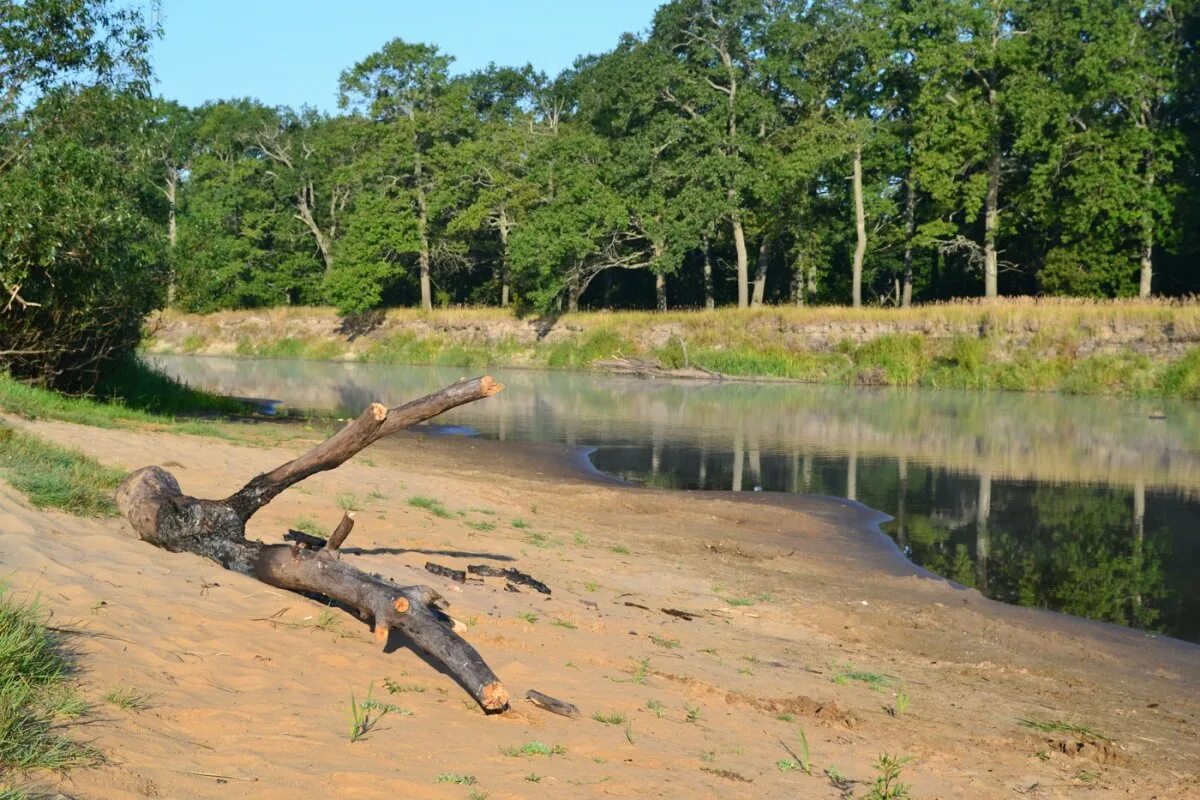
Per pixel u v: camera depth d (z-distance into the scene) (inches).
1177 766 262.5
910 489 757.9
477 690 223.5
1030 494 740.7
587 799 182.4
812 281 2501.2
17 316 784.9
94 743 167.5
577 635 311.3
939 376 1705.2
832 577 490.6
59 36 824.3
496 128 2539.4
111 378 970.7
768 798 197.6
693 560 499.5
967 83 2031.3
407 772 182.5
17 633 189.8
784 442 1008.2
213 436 727.1
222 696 205.3
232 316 2608.3
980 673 348.5
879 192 2170.3
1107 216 1871.3
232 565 295.0
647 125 2196.1
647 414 1252.5
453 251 2610.7
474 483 665.0
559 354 2156.7
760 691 284.8
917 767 235.6
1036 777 239.6
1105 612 452.4
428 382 1697.8
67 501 335.6
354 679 231.5
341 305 2432.3
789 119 2244.1
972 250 2124.8
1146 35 1891.0
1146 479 802.8
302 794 165.2
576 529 547.2
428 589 257.3
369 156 2509.8
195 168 2736.2
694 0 2132.1
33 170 750.5
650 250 2301.9
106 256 782.5
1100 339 1625.2
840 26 2080.5
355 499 497.7
